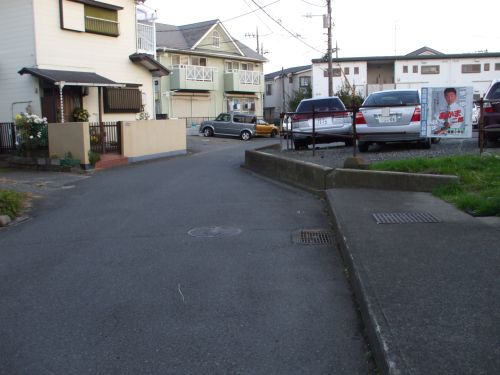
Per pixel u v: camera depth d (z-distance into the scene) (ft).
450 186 27.94
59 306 16.30
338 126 49.26
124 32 73.20
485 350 10.89
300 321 14.62
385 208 25.43
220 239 23.54
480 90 158.92
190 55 132.77
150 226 26.66
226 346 13.24
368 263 17.04
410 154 39.24
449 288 14.55
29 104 62.64
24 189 40.06
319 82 164.76
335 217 24.11
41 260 21.42
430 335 11.68
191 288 17.46
